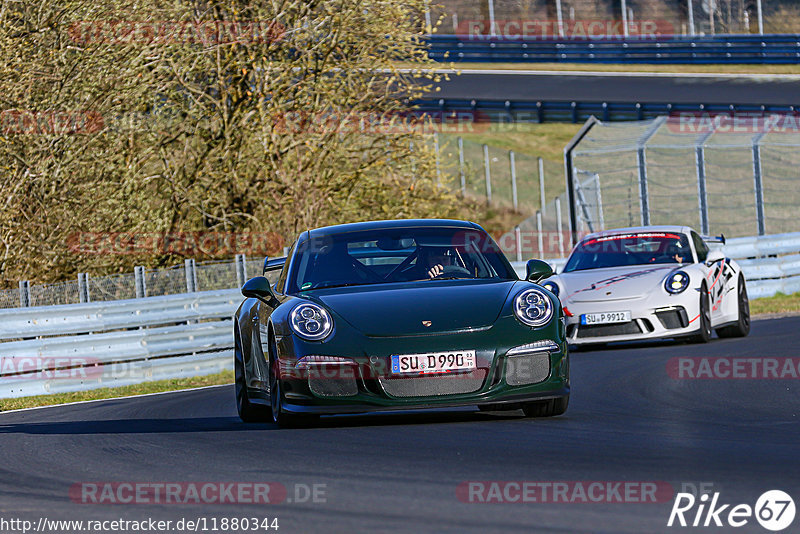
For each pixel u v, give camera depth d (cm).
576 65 18112
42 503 1691
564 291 4319
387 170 7325
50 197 6291
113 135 6525
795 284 6906
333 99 7188
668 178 13212
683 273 4262
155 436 2470
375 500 1540
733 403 2584
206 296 4797
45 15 6094
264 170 7300
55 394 4212
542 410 2419
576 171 9519
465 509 1445
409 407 2214
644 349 4231
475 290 2380
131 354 4416
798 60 17462
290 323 2325
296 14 7244
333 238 2694
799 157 13175
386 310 2309
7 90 5969
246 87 7344
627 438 2044
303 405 2277
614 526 1322
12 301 4684
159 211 7056
